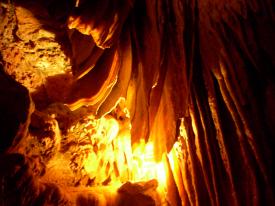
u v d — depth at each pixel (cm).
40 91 339
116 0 292
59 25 303
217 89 332
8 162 227
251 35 323
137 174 373
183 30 321
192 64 324
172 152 361
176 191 354
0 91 234
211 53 330
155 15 316
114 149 372
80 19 283
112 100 354
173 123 330
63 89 347
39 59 321
